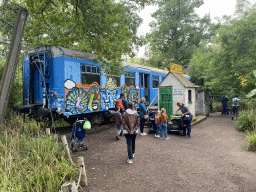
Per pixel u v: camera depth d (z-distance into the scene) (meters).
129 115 4.30
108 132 7.76
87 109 7.69
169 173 3.80
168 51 30.00
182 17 29.70
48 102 7.02
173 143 5.98
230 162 4.31
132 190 3.16
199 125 9.11
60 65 6.79
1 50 9.31
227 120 10.63
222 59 10.95
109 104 8.98
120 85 9.80
